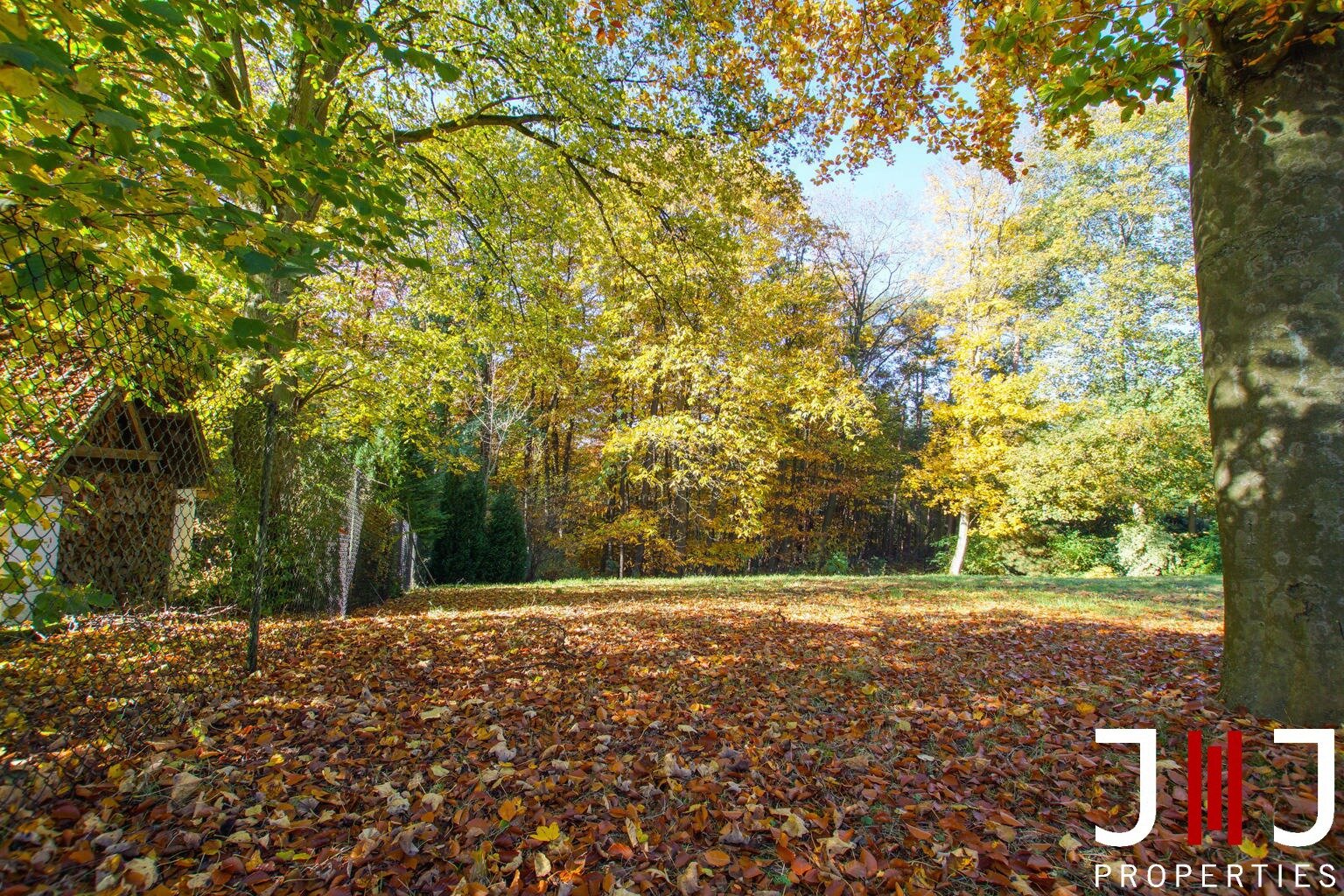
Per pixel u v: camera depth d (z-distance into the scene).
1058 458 17.17
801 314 18.95
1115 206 19.00
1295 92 3.15
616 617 8.30
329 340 7.89
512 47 6.91
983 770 2.94
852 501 24.84
